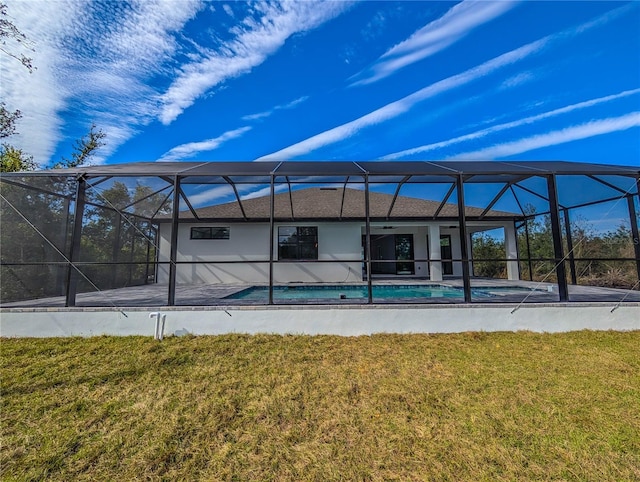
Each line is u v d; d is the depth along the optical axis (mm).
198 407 3609
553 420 3312
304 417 3416
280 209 15430
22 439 3045
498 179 9516
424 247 17406
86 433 3156
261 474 2623
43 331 5934
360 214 14609
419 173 6664
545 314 6285
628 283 9594
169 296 6203
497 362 4836
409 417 3395
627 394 3859
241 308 6031
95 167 7578
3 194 7777
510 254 14625
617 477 2555
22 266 8039
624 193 8898
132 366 4684
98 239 10594
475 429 3172
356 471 2639
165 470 2676
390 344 5586
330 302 6504
